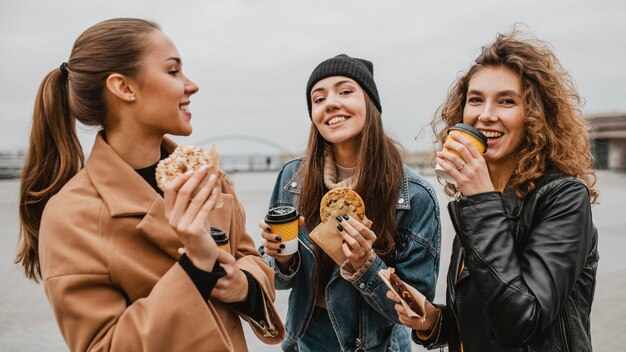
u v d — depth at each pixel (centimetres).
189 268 155
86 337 151
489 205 175
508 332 165
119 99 175
